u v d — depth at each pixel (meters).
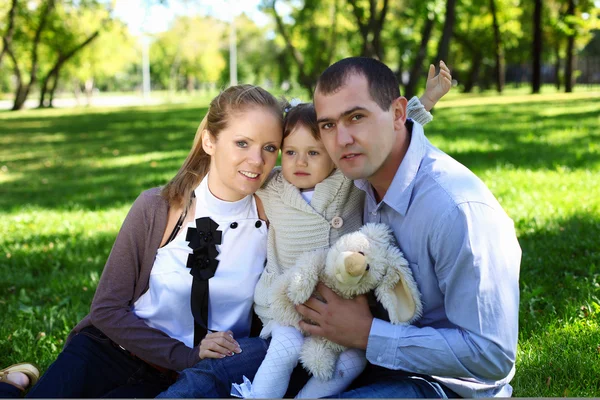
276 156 2.63
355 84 2.20
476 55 38.94
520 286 4.08
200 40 62.59
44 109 38.38
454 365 2.14
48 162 12.17
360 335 2.24
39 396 2.35
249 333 2.76
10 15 28.59
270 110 2.57
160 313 2.62
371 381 2.38
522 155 8.61
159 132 17.80
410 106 2.88
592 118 13.53
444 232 2.15
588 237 4.87
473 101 25.48
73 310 4.12
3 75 67.75
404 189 2.28
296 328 2.41
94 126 21.47
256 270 2.67
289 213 2.62
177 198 2.63
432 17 16.69
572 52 28.52
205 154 2.70
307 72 32.44
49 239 6.05
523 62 45.47
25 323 3.93
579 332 3.32
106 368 2.54
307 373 2.47
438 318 2.33
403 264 2.26
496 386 2.33
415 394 2.22
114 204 7.53
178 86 84.25
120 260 2.59
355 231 2.41
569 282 4.03
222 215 2.64
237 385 2.33
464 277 2.13
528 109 18.05
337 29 30.05
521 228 5.27
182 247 2.62
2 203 8.12
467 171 2.29
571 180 6.84
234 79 51.00
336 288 2.31
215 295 2.62
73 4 35.88
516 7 34.28
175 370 2.54
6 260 5.37
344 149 2.25
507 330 2.13
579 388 2.78
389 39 33.41
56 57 42.03
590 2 26.86
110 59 47.28
